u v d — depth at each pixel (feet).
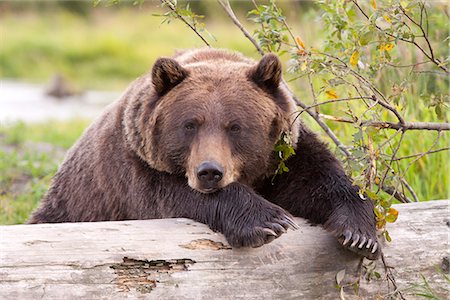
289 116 33.04
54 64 173.37
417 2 33.47
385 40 34.47
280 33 38.86
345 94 46.62
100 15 210.59
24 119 103.91
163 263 28.12
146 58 174.40
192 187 30.60
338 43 37.81
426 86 41.04
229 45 136.87
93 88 151.94
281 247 29.27
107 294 27.32
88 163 38.37
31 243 27.40
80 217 38.91
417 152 43.78
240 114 31.53
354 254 29.91
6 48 178.40
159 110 32.32
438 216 31.37
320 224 31.42
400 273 30.37
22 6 217.15
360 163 29.96
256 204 29.45
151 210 33.32
